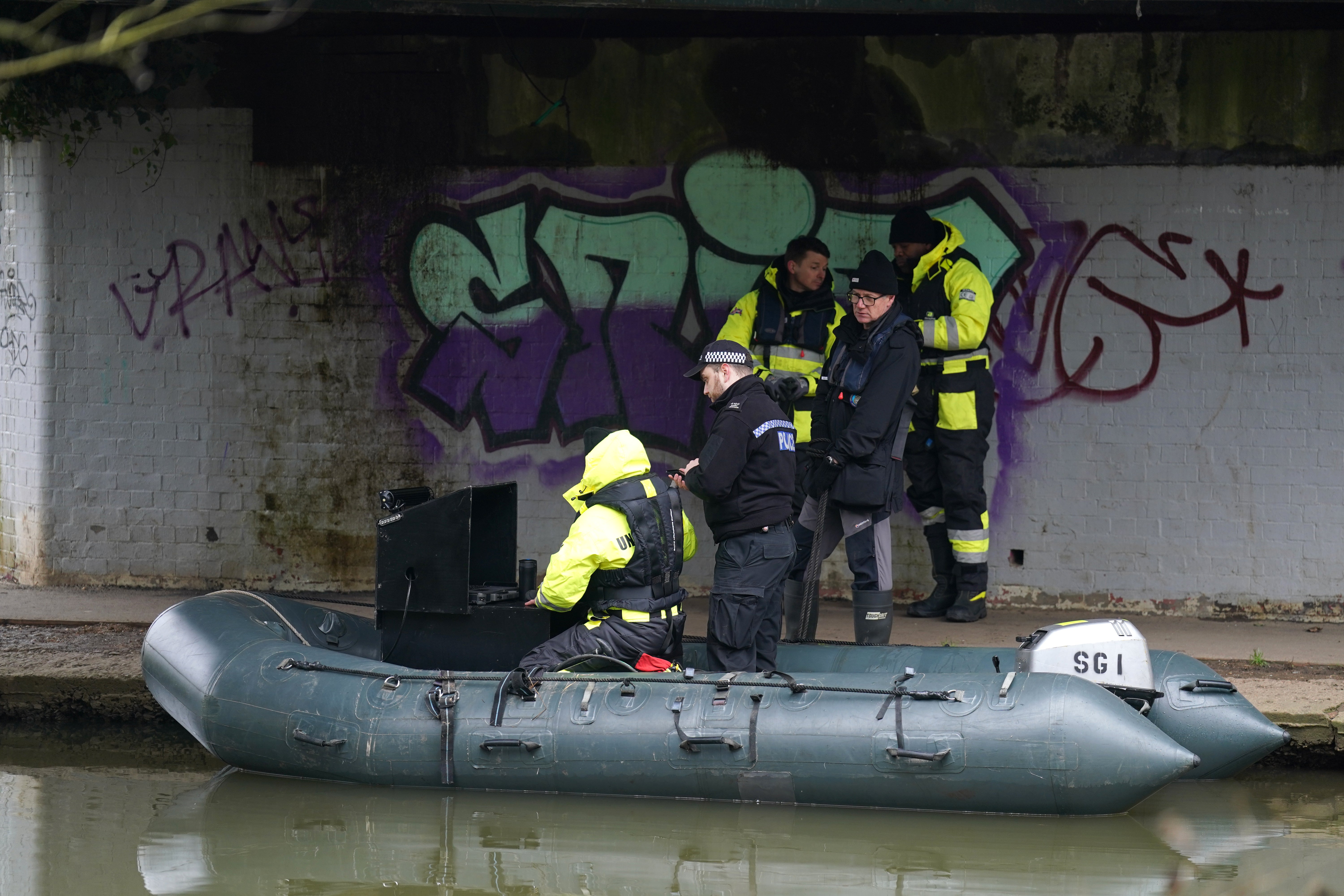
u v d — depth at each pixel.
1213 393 22.42
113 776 16.81
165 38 16.83
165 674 16.98
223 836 14.49
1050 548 23.05
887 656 17.42
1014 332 22.91
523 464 24.03
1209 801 15.80
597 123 23.47
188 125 23.81
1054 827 14.48
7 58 22.14
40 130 23.97
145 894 12.88
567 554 15.60
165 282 24.11
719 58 23.16
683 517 16.34
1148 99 22.25
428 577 16.83
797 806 15.08
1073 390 22.83
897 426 18.47
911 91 22.83
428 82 23.56
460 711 15.64
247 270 23.97
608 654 15.92
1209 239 22.28
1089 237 22.59
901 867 13.49
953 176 22.84
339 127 23.70
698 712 15.17
